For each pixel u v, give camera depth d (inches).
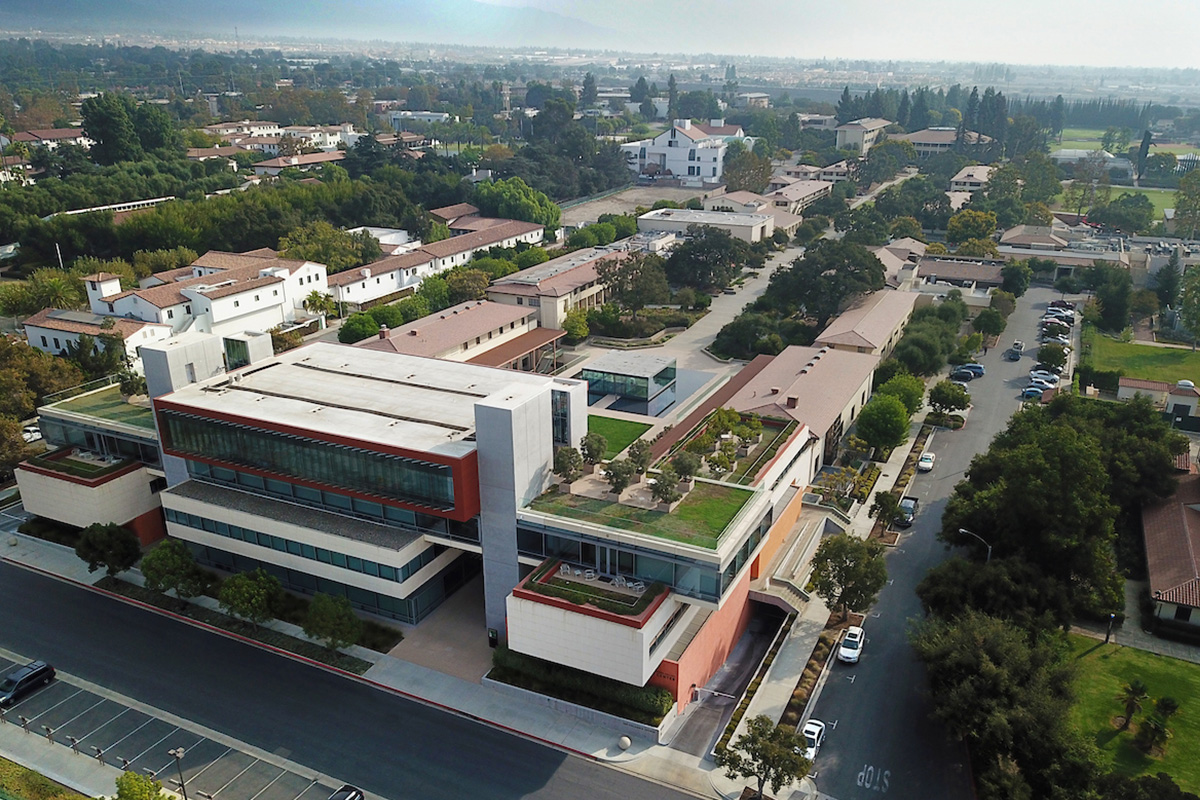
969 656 1726.1
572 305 4591.5
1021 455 2218.3
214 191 7185.0
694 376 3996.1
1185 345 4542.3
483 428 1948.8
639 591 1867.6
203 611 2298.2
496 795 1686.8
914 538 2647.6
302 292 4719.5
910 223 6584.6
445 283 4749.0
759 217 6496.1
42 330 4040.4
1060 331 4483.3
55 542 2630.4
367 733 1856.5
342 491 2164.1
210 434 2310.5
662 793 1691.7
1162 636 2170.3
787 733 1622.8
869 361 3555.6
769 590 2282.2
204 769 1759.4
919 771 1726.1
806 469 2854.3
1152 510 2573.8
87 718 1909.4
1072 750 1562.5
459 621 2239.2
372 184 6766.7
